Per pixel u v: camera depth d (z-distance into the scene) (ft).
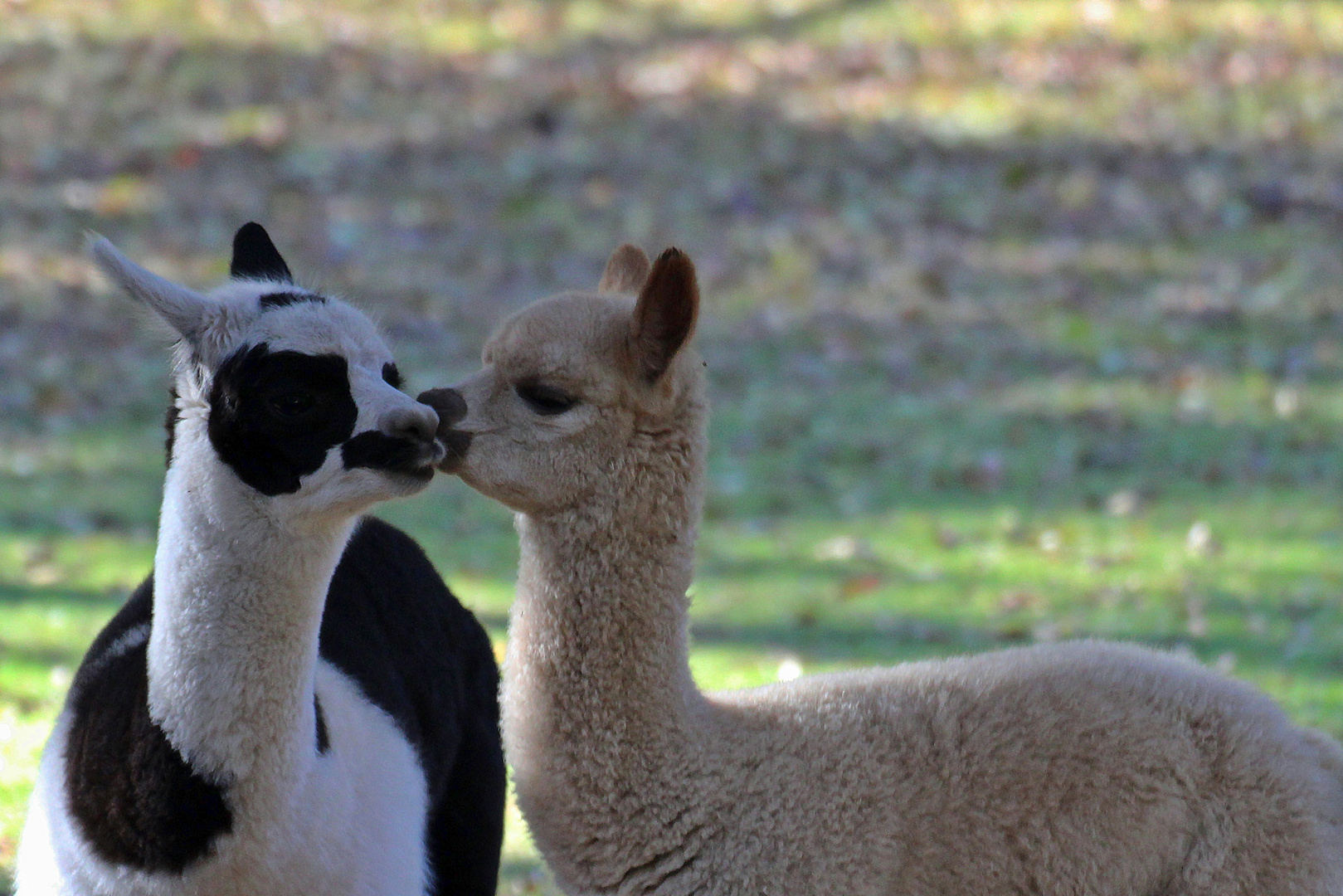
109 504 113.19
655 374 43.04
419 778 46.55
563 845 43.96
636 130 190.70
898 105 198.70
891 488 121.90
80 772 41.04
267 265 47.60
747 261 165.89
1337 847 42.86
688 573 44.01
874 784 43.24
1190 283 165.37
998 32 214.07
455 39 207.00
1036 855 43.24
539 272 160.15
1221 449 130.52
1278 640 92.17
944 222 176.14
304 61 198.08
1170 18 217.36
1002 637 92.68
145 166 174.19
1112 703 44.42
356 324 41.27
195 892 40.19
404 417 39.96
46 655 85.30
